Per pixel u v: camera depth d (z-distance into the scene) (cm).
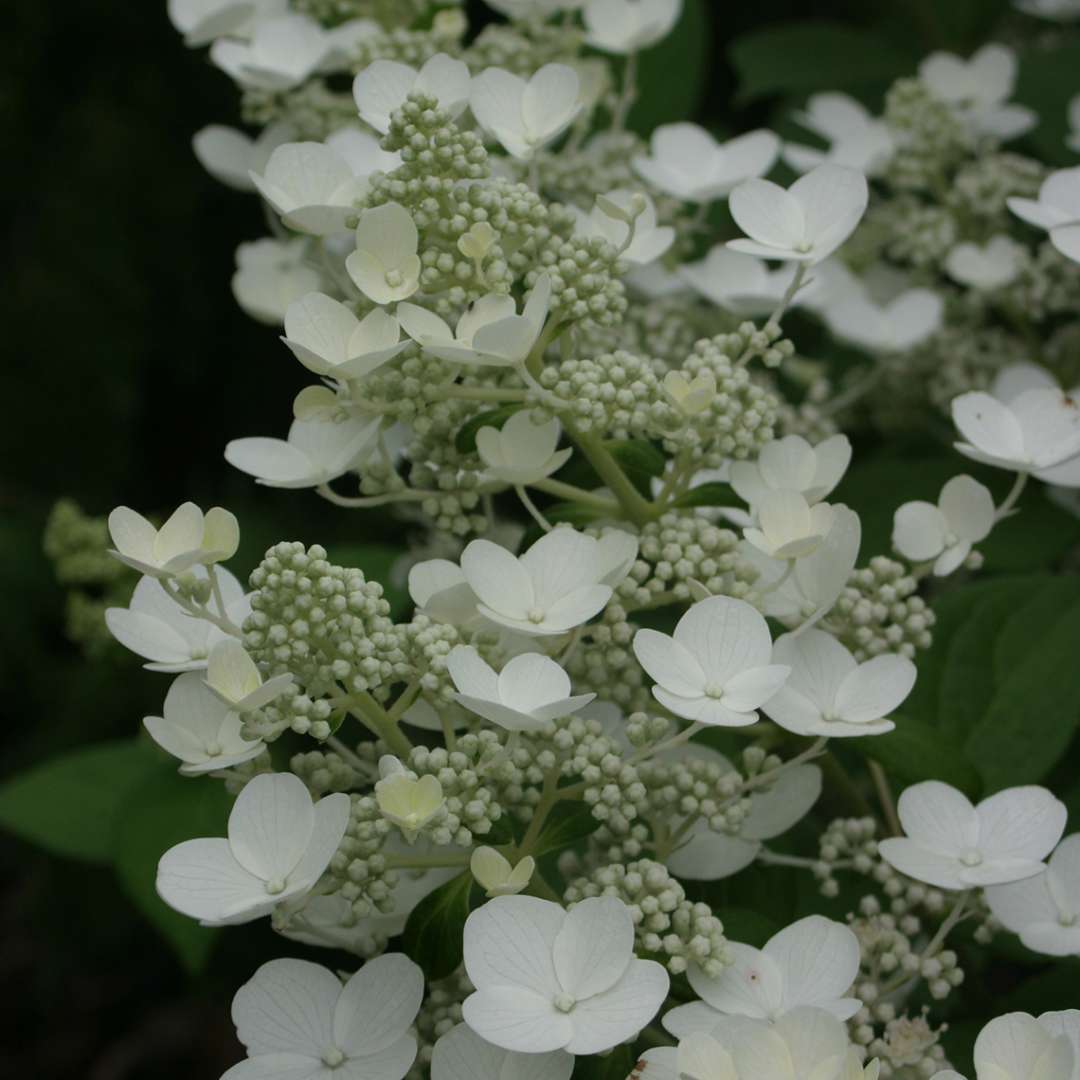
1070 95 79
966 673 60
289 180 55
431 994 52
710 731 58
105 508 125
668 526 54
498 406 54
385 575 68
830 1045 46
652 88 74
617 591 53
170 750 51
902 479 66
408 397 53
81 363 122
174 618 53
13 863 122
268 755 52
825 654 52
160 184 121
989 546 65
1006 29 92
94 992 126
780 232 55
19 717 120
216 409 130
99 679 107
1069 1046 46
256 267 64
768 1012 49
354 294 56
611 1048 47
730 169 64
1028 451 56
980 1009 58
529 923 48
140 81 120
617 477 55
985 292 70
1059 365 70
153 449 131
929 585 71
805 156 72
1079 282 69
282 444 55
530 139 57
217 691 49
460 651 49
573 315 53
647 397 53
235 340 127
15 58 118
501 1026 47
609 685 54
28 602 115
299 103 65
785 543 52
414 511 68
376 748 53
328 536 104
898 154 72
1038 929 51
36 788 74
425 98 52
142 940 112
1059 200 57
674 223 66
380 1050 49
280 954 79
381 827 49
